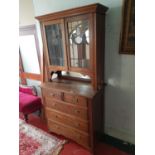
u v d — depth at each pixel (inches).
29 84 116.0
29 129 95.2
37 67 104.9
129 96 69.1
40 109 105.7
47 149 78.3
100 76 68.1
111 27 64.3
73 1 70.5
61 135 86.9
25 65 112.2
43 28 73.2
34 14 90.4
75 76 84.0
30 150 78.3
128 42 61.2
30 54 105.0
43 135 88.9
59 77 88.9
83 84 76.2
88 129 68.8
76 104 67.7
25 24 98.5
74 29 64.9
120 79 69.2
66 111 73.0
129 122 72.9
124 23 59.5
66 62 71.6
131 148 74.4
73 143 81.1
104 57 69.7
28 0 89.7
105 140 82.4
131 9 56.7
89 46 62.4
